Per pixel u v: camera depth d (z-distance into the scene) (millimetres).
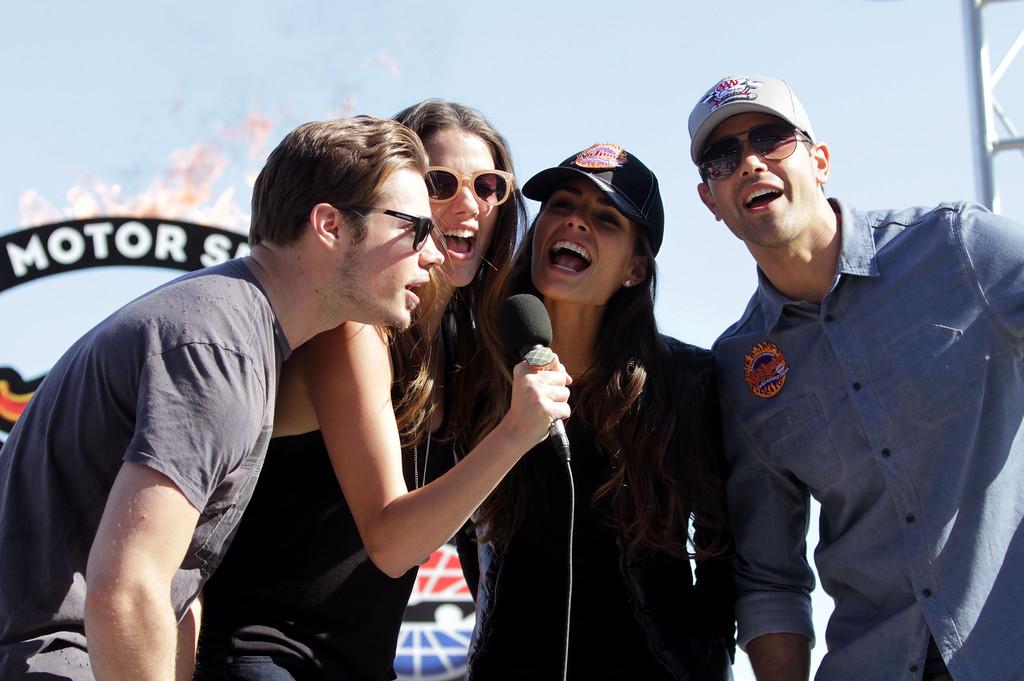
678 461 2770
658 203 2904
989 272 2527
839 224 2705
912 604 2490
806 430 2662
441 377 2684
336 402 2168
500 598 2658
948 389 2514
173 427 1705
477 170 2619
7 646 1753
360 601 2314
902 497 2516
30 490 1829
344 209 1936
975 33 4500
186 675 2064
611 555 2664
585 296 2797
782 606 2777
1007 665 2365
